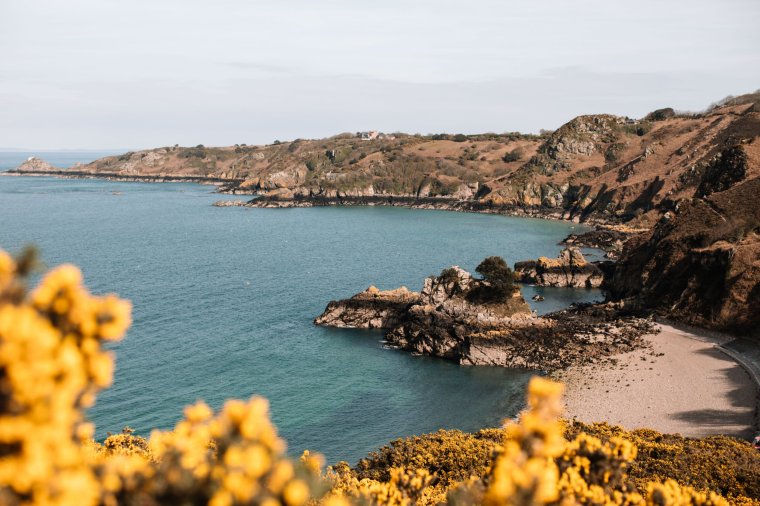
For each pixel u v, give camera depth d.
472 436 33.97
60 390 4.19
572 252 106.44
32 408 4.00
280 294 89.94
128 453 15.46
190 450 5.51
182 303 82.75
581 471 8.71
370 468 30.30
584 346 65.38
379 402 52.78
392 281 101.00
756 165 122.31
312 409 50.69
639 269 92.25
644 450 30.36
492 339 64.19
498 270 74.44
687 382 54.34
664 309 76.94
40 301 4.47
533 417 6.48
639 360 60.84
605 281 103.12
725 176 126.06
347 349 66.75
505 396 54.56
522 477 6.01
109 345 63.47
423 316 70.25
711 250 76.56
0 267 4.45
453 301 73.75
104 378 4.62
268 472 5.06
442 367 62.47
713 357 60.53
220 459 5.43
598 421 47.62
